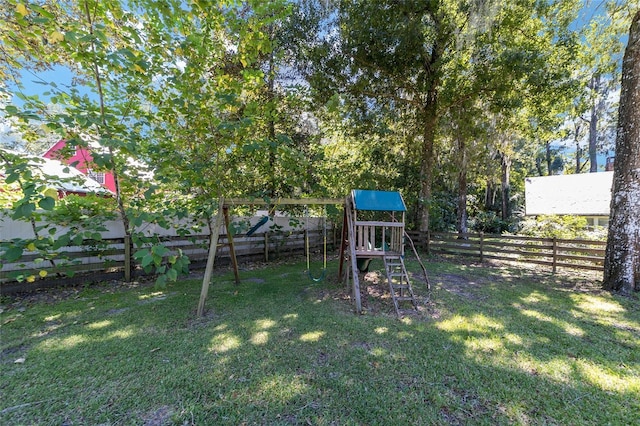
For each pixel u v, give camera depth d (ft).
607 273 16.62
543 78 23.21
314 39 26.23
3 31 11.96
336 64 26.03
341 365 8.50
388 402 6.92
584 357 9.05
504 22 24.57
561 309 13.37
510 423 6.31
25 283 15.30
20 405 6.69
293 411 6.61
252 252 25.11
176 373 8.03
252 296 15.17
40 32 11.91
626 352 9.36
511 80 24.85
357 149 33.58
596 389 7.48
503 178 58.49
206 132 15.53
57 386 7.41
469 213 62.59
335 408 6.72
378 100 29.66
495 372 8.21
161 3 11.67
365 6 23.53
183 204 19.80
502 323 11.67
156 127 16.65
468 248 26.30
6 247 11.34
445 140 36.88
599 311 13.09
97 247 17.24
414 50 24.71
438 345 9.79
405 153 33.30
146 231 18.86
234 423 6.25
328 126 30.66
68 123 10.62
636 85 15.40
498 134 36.19
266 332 10.75
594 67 25.34
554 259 21.71
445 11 24.03
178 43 13.57
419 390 7.39
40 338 10.11
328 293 15.93
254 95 22.40
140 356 8.94
